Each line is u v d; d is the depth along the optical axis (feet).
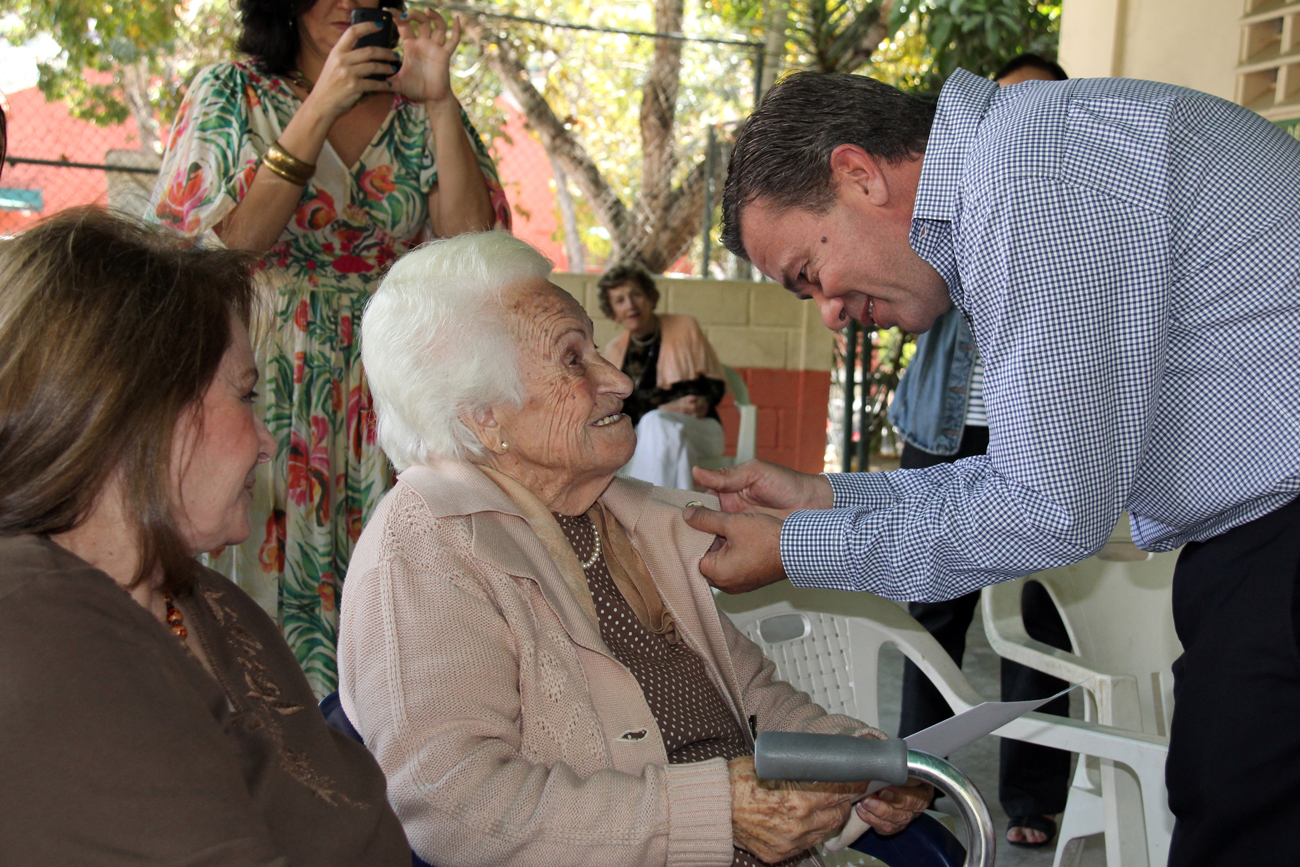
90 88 20.89
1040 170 4.00
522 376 4.57
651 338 15.72
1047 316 4.00
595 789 3.98
